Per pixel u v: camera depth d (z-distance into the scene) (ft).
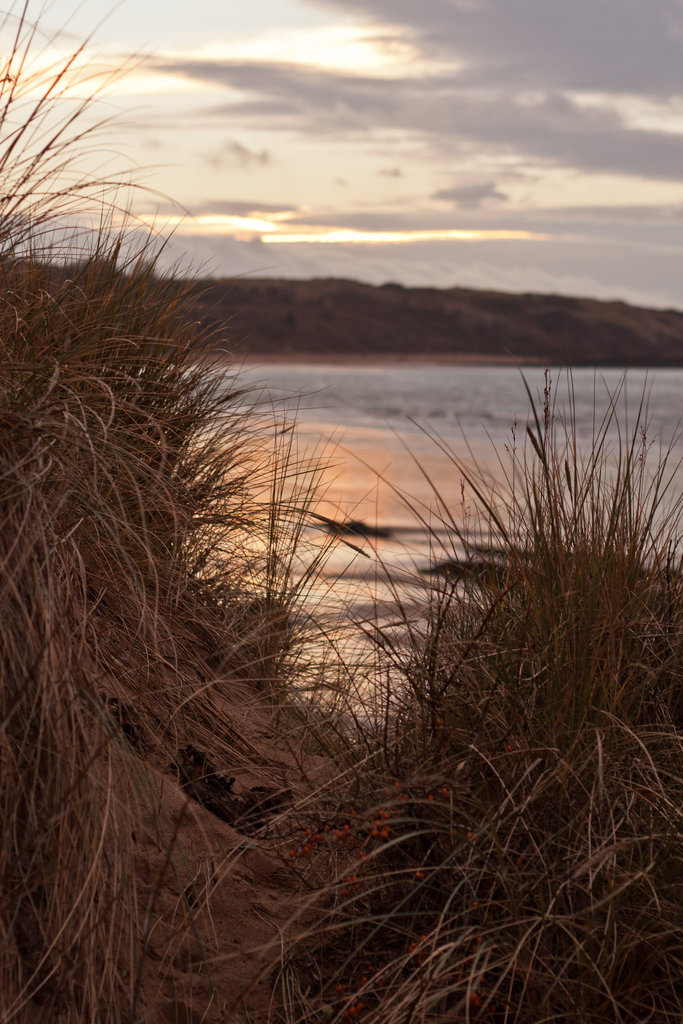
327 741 10.18
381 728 9.87
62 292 11.52
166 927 7.70
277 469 14.29
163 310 13.37
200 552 12.20
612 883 7.18
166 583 10.77
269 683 11.29
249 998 7.49
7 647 6.92
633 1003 7.11
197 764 9.43
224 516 12.59
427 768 8.54
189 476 12.59
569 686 8.36
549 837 7.61
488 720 8.91
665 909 7.57
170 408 12.53
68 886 6.61
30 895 6.55
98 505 8.94
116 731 7.29
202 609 11.48
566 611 9.01
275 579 13.37
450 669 9.64
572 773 7.80
